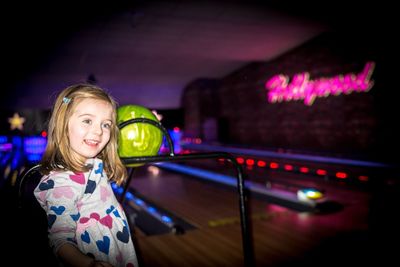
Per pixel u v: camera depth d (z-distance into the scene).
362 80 6.12
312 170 5.52
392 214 2.33
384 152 5.75
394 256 2.18
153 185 5.43
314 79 7.25
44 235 0.95
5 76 8.34
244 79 9.46
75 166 0.78
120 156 0.90
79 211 0.78
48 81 9.14
